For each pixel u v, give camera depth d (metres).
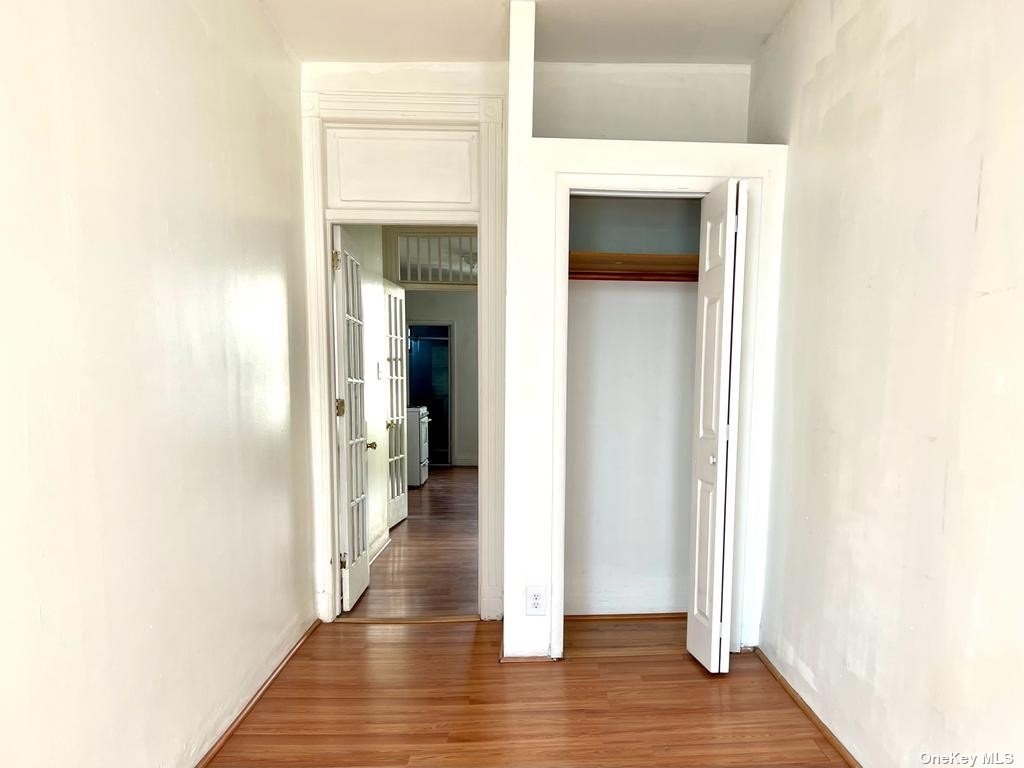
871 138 1.89
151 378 1.64
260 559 2.36
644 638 2.86
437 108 2.91
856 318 1.96
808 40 2.32
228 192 2.11
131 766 1.55
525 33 2.43
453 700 2.29
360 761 1.93
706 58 2.92
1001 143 1.37
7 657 1.19
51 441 1.29
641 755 1.96
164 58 1.71
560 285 2.52
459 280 6.55
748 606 2.67
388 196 3.01
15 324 1.21
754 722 2.15
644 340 3.10
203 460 1.92
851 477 1.96
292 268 2.76
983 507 1.40
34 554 1.25
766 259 2.56
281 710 2.23
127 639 1.53
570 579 3.15
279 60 2.60
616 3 2.43
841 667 1.99
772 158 2.53
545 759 1.94
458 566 4.01
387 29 2.60
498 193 2.94
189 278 1.84
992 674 1.36
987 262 1.40
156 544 1.66
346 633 2.92
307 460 2.94
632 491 3.14
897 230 1.75
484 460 3.03
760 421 2.60
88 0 1.41
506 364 2.53
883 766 1.75
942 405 1.54
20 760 1.21
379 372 4.42
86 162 1.40
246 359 2.25
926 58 1.62
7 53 1.20
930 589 1.57
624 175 2.51
